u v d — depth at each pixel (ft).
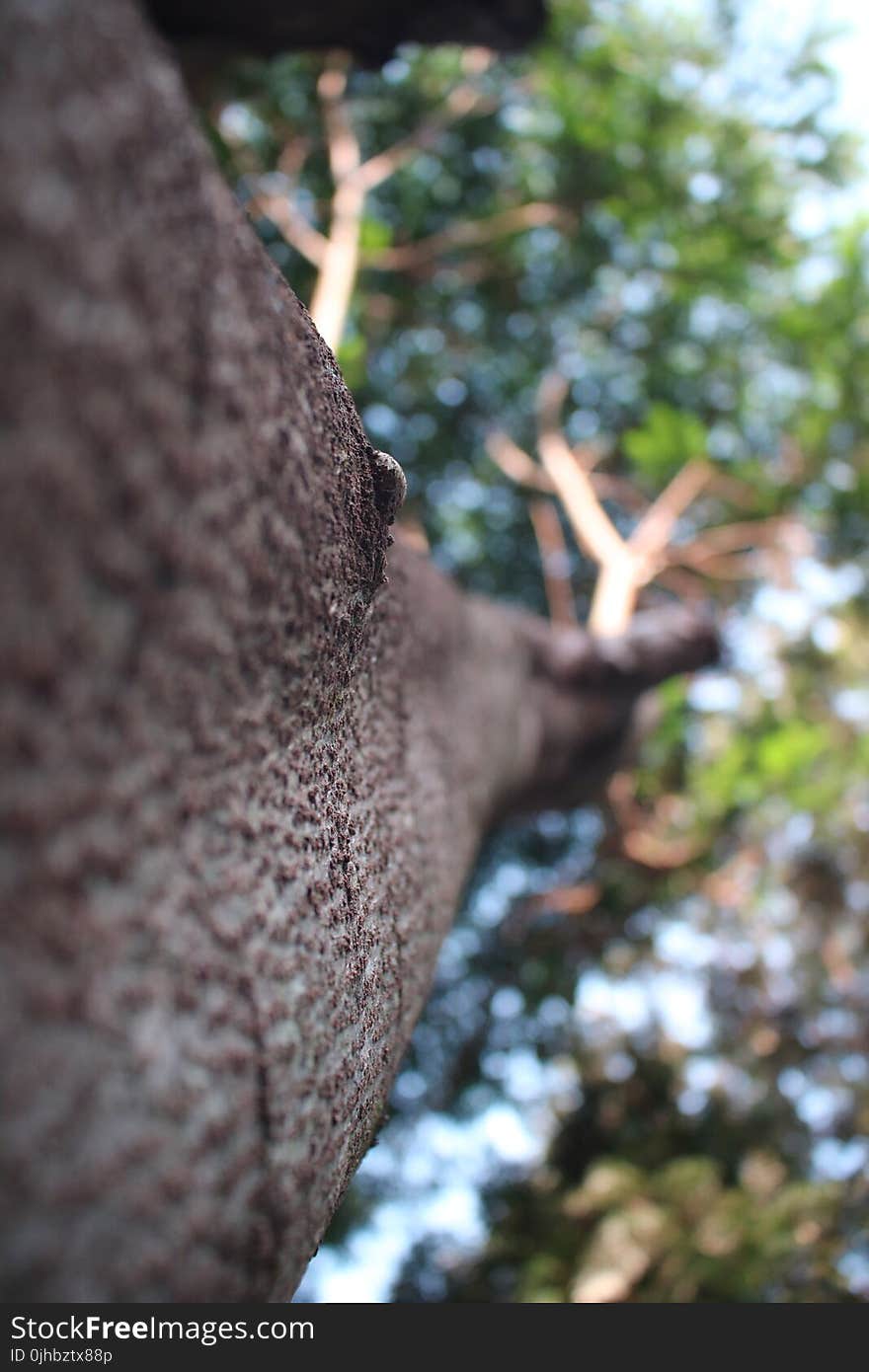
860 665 27.71
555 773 16.06
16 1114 1.87
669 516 25.44
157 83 2.12
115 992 2.05
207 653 2.29
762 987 25.22
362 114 27.04
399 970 4.45
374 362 28.84
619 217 26.07
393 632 5.28
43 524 1.81
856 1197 20.85
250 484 2.37
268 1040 2.58
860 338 26.63
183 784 2.30
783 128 25.75
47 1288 1.96
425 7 12.89
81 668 1.93
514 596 33.86
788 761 24.44
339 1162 3.26
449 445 32.55
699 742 28.78
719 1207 19.77
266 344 2.49
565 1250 20.75
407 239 27.48
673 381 31.94
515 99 27.43
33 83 1.80
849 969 24.59
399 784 5.11
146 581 2.02
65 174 1.83
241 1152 2.44
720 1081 25.05
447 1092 27.09
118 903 2.07
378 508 3.58
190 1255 2.27
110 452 1.90
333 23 12.98
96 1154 2.00
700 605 17.78
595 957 27.07
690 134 25.53
